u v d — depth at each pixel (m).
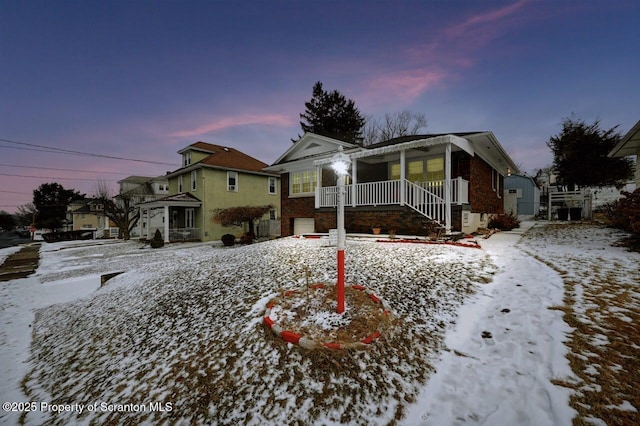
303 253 7.30
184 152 21.66
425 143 8.83
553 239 7.69
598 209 15.24
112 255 14.17
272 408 2.22
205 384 2.65
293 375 2.54
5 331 5.35
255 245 10.53
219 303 4.51
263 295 4.52
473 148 10.12
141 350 3.61
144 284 6.71
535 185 21.41
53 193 44.94
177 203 18.02
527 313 3.12
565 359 2.29
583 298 3.31
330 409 2.13
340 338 2.94
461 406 2.02
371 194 10.62
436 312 3.42
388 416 2.01
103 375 3.27
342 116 29.31
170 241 18.27
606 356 2.26
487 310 3.34
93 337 4.40
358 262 5.83
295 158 15.84
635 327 2.61
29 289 8.28
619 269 4.26
